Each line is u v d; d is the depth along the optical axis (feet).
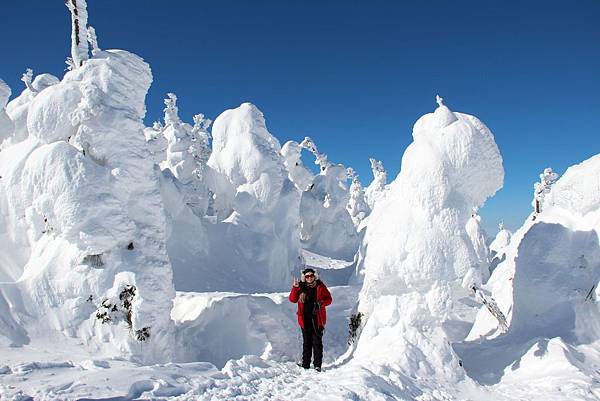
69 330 23.45
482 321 30.68
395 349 22.33
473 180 26.58
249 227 59.98
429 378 20.97
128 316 24.14
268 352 27.45
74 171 24.75
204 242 53.62
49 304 23.97
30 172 25.32
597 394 18.66
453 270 24.93
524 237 28.73
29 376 15.05
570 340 24.30
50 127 26.45
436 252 24.95
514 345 24.89
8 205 28.99
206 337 28.12
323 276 57.31
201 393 14.64
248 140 69.72
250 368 18.94
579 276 26.32
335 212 97.96
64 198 24.36
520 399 19.07
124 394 13.29
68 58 29.32
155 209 27.40
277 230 67.15
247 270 54.90
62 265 24.84
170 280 26.50
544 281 26.86
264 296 34.81
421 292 25.23
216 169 72.13
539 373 21.42
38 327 23.18
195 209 61.26
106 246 24.82
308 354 22.41
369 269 27.02
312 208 96.89
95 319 23.84
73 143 27.20
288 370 20.16
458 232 25.46
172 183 51.67
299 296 23.41
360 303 27.76
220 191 71.41
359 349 25.20
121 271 24.79
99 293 24.27
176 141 66.95
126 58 27.84
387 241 26.50
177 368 17.15
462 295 26.40
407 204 26.63
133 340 23.62
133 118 27.04
